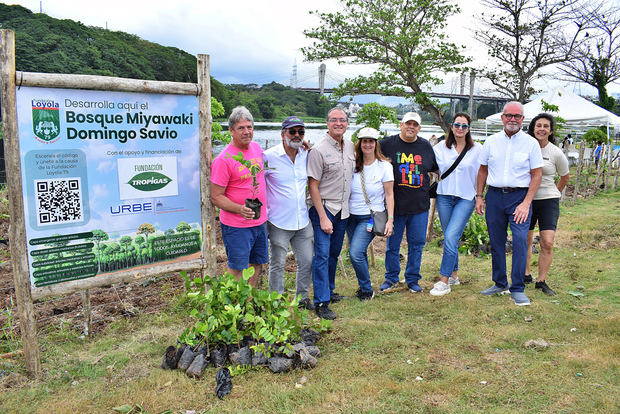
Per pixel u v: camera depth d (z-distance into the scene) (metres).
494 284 5.45
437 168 5.19
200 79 4.16
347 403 2.99
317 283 4.54
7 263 6.10
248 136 3.91
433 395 3.05
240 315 3.56
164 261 4.21
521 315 4.41
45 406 3.01
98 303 4.79
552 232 5.02
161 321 4.32
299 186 4.35
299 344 3.57
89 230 3.73
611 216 9.61
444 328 4.17
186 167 4.22
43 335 4.02
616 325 4.00
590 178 16.62
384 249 7.31
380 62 18.41
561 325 4.12
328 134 4.55
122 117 3.80
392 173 4.80
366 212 4.80
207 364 3.48
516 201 4.75
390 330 4.13
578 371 3.28
